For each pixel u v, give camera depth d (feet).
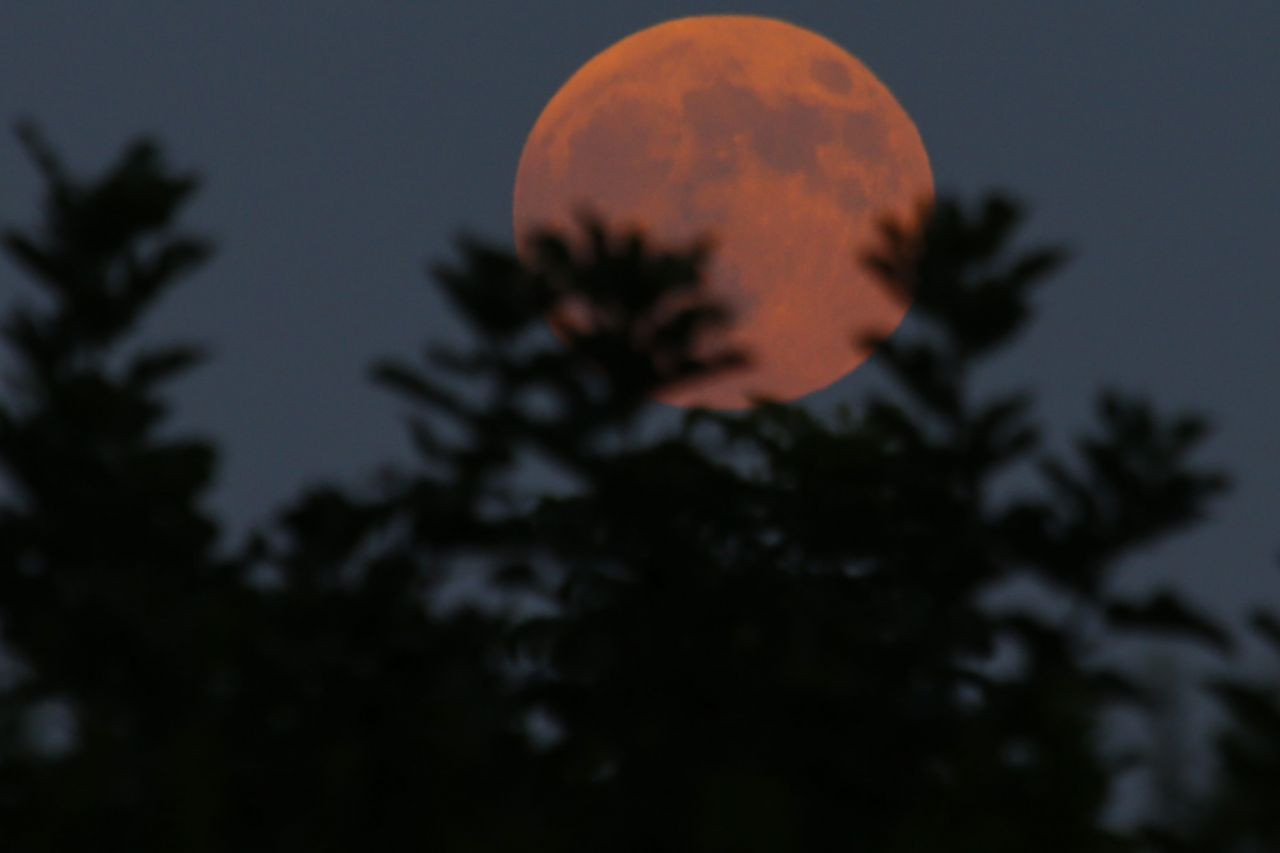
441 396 120.26
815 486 123.24
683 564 119.55
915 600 123.03
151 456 120.26
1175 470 121.49
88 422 121.70
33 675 112.78
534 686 117.29
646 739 112.16
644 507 118.62
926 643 119.03
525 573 120.57
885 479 123.85
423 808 98.68
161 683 112.06
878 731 112.68
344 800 98.27
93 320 127.24
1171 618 115.85
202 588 120.57
